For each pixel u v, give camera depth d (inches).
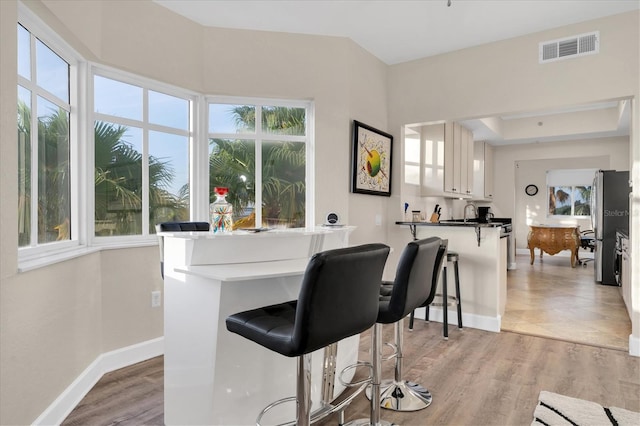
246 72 138.3
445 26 136.5
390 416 86.3
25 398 72.7
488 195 315.9
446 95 157.6
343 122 147.4
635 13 123.0
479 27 136.7
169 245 80.1
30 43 85.0
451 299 151.0
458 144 224.4
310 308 52.1
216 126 142.1
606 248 235.5
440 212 233.5
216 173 141.3
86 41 98.9
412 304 76.9
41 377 78.2
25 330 72.7
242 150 144.4
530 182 390.0
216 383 71.2
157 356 121.7
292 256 91.4
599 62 128.3
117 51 110.0
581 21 131.2
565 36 134.0
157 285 123.0
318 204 144.6
